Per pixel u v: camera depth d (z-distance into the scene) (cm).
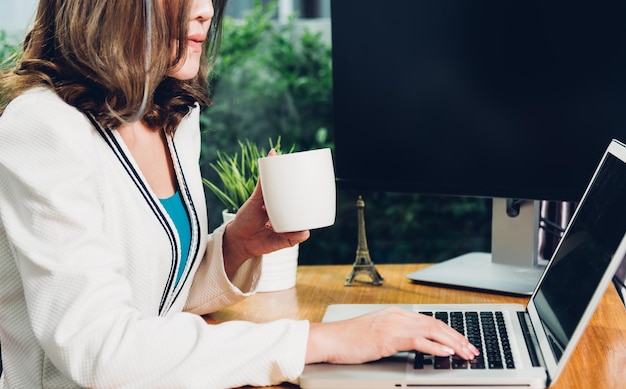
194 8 129
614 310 146
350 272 182
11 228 114
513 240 170
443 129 168
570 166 156
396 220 316
